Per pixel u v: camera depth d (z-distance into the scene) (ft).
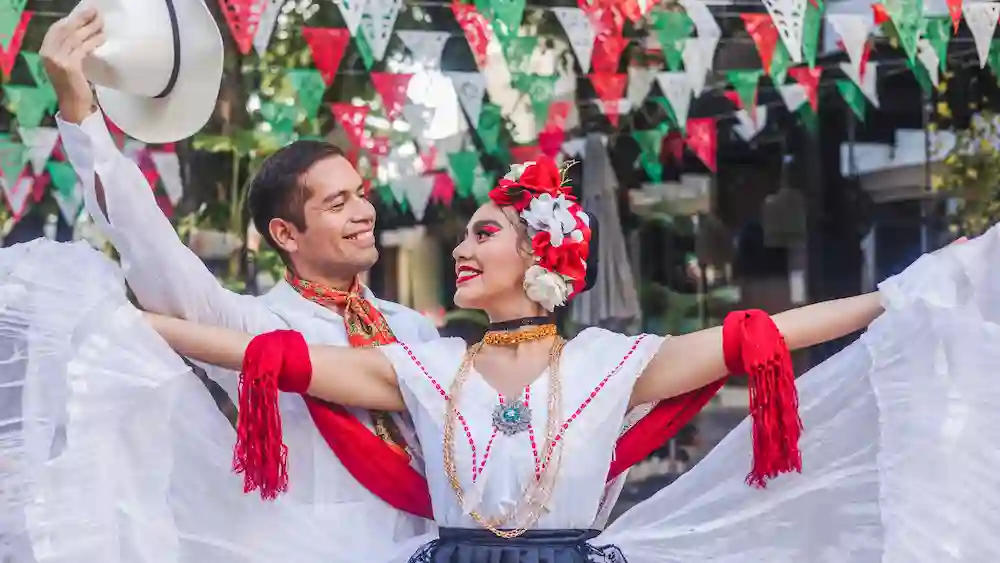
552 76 15.10
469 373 7.13
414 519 7.57
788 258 19.86
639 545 7.47
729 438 7.52
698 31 13.64
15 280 6.84
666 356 7.07
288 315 7.77
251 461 6.68
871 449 7.14
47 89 13.39
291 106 14.88
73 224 15.16
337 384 7.03
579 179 17.83
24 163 14.02
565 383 7.01
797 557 7.32
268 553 7.15
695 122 15.08
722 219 19.76
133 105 7.66
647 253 19.83
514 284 7.20
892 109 18.61
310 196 7.82
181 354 6.95
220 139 15.12
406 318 8.38
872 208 19.19
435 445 7.00
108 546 6.45
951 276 6.93
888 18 12.76
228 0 11.21
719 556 7.44
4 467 6.68
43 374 6.70
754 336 6.79
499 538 6.79
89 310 6.66
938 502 6.76
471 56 15.21
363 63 15.51
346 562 7.24
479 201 16.84
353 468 7.32
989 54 15.24
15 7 11.32
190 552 6.99
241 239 16.40
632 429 7.27
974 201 17.80
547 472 6.81
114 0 7.16
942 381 6.81
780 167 19.61
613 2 12.64
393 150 15.65
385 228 19.08
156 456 6.80
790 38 11.34
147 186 6.86
